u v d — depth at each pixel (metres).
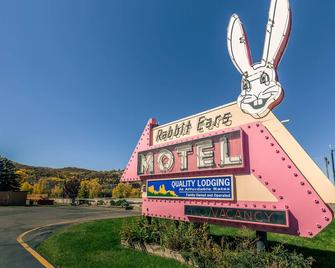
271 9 6.33
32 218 17.62
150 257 7.17
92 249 8.04
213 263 5.81
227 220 6.46
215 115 7.41
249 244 5.97
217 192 6.78
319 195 5.19
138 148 10.21
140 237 7.96
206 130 7.59
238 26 7.07
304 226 5.20
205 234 6.80
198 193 7.30
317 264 6.42
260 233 6.02
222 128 7.14
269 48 6.28
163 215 8.39
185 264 6.46
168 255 7.09
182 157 7.85
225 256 5.68
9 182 51.66
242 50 6.86
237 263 5.42
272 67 6.17
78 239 9.23
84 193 71.81
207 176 7.13
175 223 8.15
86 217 18.05
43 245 8.93
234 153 6.54
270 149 5.95
